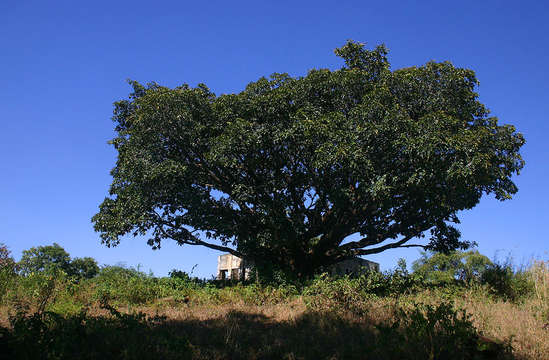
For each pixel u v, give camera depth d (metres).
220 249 18.86
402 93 15.67
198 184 17.89
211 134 17.09
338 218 17.33
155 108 16.02
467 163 13.36
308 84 16.33
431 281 13.21
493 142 14.54
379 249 18.61
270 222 16.58
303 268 18.30
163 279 14.80
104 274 14.78
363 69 17.64
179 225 17.67
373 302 10.05
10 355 5.47
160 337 6.54
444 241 18.34
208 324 8.62
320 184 16.27
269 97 16.03
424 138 13.38
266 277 15.05
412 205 16.48
